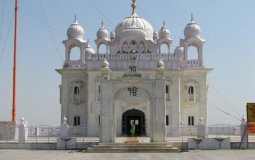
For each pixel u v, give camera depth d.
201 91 52.72
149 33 57.53
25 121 41.41
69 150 34.44
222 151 32.91
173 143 35.00
